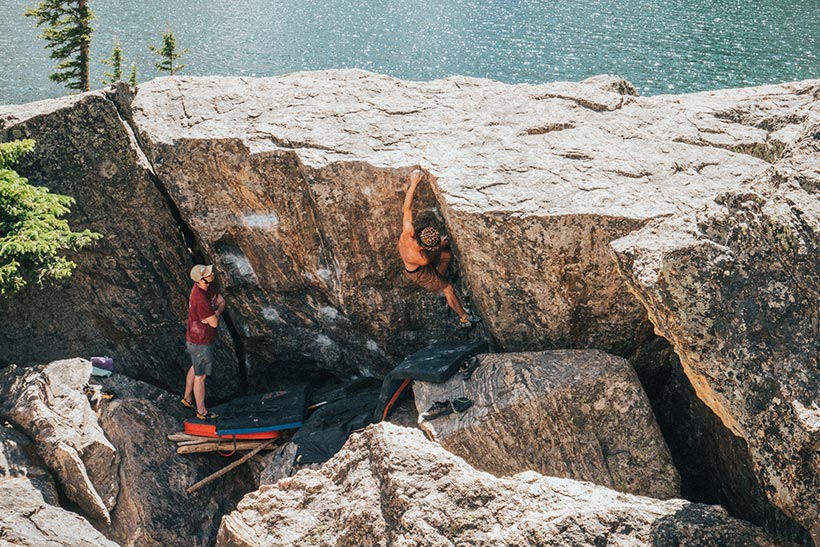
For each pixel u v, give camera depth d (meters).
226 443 10.46
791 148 6.38
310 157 10.13
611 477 8.02
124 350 12.33
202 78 12.50
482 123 10.77
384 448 7.02
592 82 13.67
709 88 118.81
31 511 8.55
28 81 136.75
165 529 9.73
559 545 5.90
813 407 5.32
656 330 6.55
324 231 10.45
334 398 11.24
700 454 8.73
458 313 10.45
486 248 8.92
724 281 5.92
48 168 11.60
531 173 9.38
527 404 8.27
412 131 10.66
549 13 199.00
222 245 11.32
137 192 11.88
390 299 10.84
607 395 8.27
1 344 11.63
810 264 5.60
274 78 12.59
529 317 9.30
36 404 9.87
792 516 5.48
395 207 10.04
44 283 11.61
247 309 11.97
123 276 12.08
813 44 145.50
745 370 5.70
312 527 6.99
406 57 158.00
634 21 179.50
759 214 5.95
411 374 9.33
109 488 9.76
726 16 177.88
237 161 10.59
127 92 11.85
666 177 9.17
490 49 161.00
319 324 11.81
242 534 7.01
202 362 10.64
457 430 8.32
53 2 35.69
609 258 8.59
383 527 6.49
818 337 5.49
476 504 6.39
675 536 5.91
